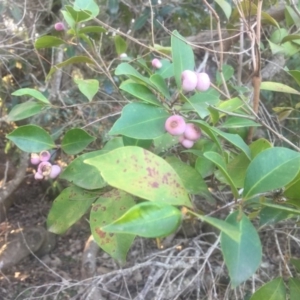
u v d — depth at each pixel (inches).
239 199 9.6
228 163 12.1
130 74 12.2
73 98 30.5
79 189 12.8
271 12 22.8
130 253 31.8
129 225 7.2
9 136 13.5
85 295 20.3
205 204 19.4
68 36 22.3
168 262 20.1
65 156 26.4
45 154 14.1
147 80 12.4
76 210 12.7
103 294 27.4
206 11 32.5
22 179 34.5
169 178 8.7
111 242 11.2
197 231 29.0
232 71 19.7
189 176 11.6
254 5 17.2
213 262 24.0
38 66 34.2
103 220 11.4
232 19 21.7
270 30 25.6
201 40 26.5
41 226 41.5
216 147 13.2
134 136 11.1
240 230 8.3
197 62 27.0
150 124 11.4
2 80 32.8
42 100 15.0
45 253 39.8
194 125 11.7
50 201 44.7
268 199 10.7
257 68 13.1
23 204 44.9
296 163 9.3
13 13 28.5
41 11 29.7
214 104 12.4
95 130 26.5
